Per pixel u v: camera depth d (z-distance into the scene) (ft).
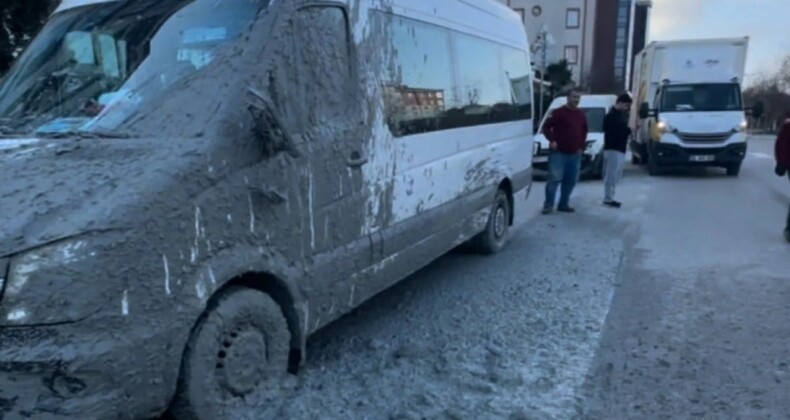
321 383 11.73
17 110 10.50
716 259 21.15
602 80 157.89
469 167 18.31
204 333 8.98
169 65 10.21
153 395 8.15
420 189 14.99
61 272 7.25
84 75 10.77
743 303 16.37
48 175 8.25
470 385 11.70
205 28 10.44
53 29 11.89
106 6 11.78
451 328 14.73
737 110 46.47
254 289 10.07
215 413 9.30
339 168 11.54
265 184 9.75
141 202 7.93
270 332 10.32
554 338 14.06
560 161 29.94
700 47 48.39
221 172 8.98
